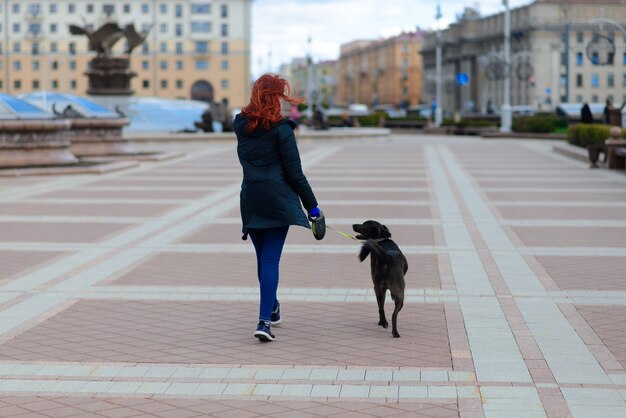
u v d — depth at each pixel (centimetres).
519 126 5272
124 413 545
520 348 673
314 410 546
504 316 777
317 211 715
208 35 12394
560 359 643
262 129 693
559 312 789
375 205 1644
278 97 698
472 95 13512
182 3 12331
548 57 10862
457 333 720
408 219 1444
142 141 4162
